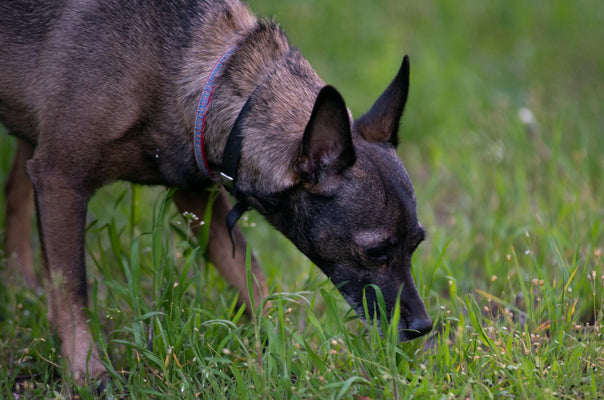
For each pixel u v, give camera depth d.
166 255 5.23
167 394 4.59
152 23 5.16
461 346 4.77
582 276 5.47
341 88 10.16
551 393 4.21
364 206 4.80
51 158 5.18
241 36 5.25
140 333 4.95
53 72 5.16
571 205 6.57
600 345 4.87
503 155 8.31
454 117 9.76
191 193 5.75
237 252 5.79
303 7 11.29
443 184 8.77
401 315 4.99
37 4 5.27
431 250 6.69
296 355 4.75
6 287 5.99
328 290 5.70
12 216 6.43
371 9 12.20
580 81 11.03
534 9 13.36
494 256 6.66
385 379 4.34
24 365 5.11
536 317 5.24
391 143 5.05
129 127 5.12
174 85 5.12
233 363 4.55
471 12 13.14
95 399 4.75
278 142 4.96
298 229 5.07
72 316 5.14
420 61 10.93
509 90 10.57
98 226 7.05
